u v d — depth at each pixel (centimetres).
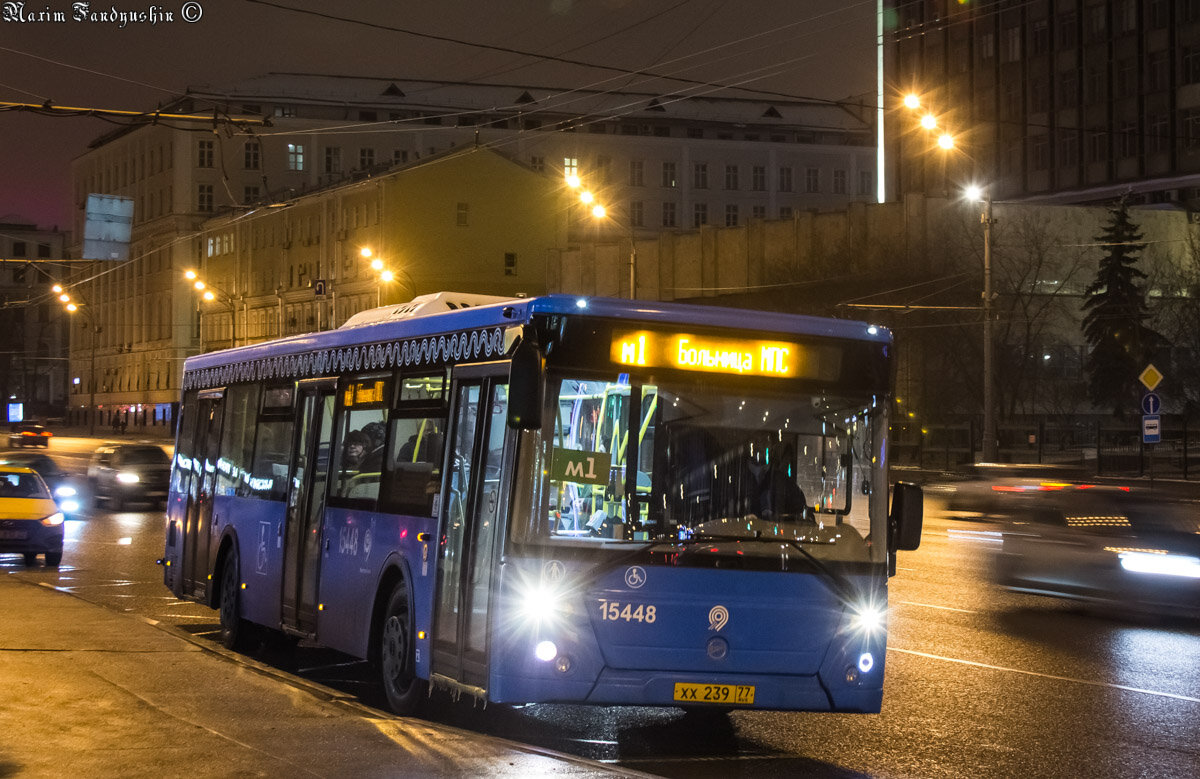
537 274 8838
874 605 863
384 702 1064
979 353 6556
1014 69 8981
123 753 739
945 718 994
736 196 12562
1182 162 8169
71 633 1230
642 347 845
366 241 8712
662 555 834
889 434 884
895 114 9694
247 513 1327
